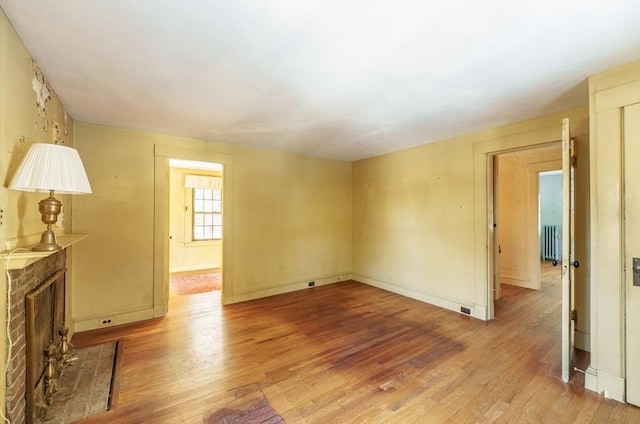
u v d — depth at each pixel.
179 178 6.50
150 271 3.58
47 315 2.10
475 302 3.59
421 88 2.33
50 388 1.93
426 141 4.04
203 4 1.37
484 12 1.43
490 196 3.55
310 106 2.72
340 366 2.44
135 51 1.79
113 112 2.87
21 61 1.67
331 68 2.01
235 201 4.26
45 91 2.12
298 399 2.01
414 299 4.33
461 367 2.42
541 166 4.85
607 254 2.04
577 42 1.70
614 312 2.01
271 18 1.48
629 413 1.86
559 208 7.51
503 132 3.32
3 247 1.47
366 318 3.55
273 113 2.90
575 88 2.33
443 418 1.83
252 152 4.42
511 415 1.85
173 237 6.45
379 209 5.00
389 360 2.54
